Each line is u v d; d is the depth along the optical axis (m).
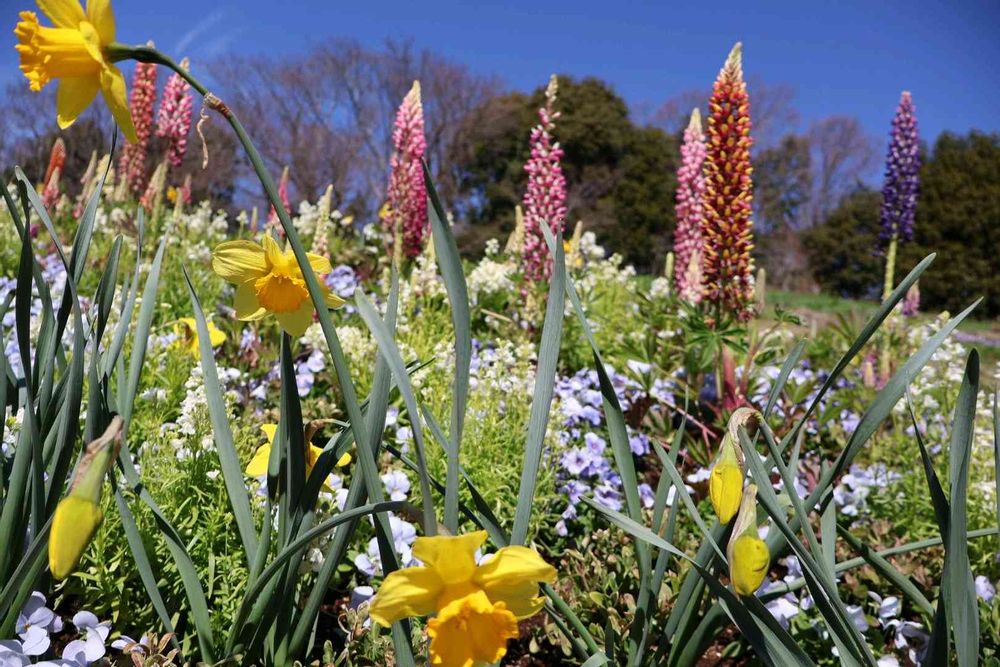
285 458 1.54
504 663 2.20
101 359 1.94
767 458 1.82
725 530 1.55
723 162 3.69
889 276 6.48
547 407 1.34
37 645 1.51
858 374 4.65
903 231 6.48
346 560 2.27
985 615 2.10
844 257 37.81
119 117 1.17
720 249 3.74
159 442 2.26
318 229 3.19
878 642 2.17
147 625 1.83
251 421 3.00
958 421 1.24
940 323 3.76
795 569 2.38
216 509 2.00
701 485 3.16
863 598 2.31
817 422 3.66
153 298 1.74
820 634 2.16
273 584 1.52
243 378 3.50
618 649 1.96
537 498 2.58
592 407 3.49
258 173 1.17
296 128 26.50
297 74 26.02
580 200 34.84
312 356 3.74
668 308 5.16
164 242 1.80
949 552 1.25
